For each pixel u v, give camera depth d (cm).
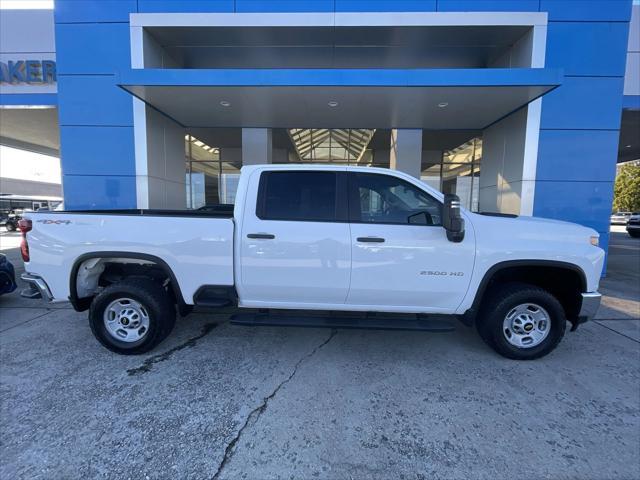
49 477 221
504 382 336
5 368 354
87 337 434
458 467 232
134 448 246
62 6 806
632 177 3803
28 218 381
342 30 812
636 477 224
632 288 714
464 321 379
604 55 772
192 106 818
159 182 888
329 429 268
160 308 373
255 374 346
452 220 323
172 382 330
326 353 394
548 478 224
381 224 360
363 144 1376
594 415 287
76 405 293
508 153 865
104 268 411
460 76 655
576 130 788
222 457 239
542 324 372
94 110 827
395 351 400
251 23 796
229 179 1348
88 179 841
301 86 678
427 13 780
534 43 775
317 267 358
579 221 805
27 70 1020
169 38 853
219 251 363
